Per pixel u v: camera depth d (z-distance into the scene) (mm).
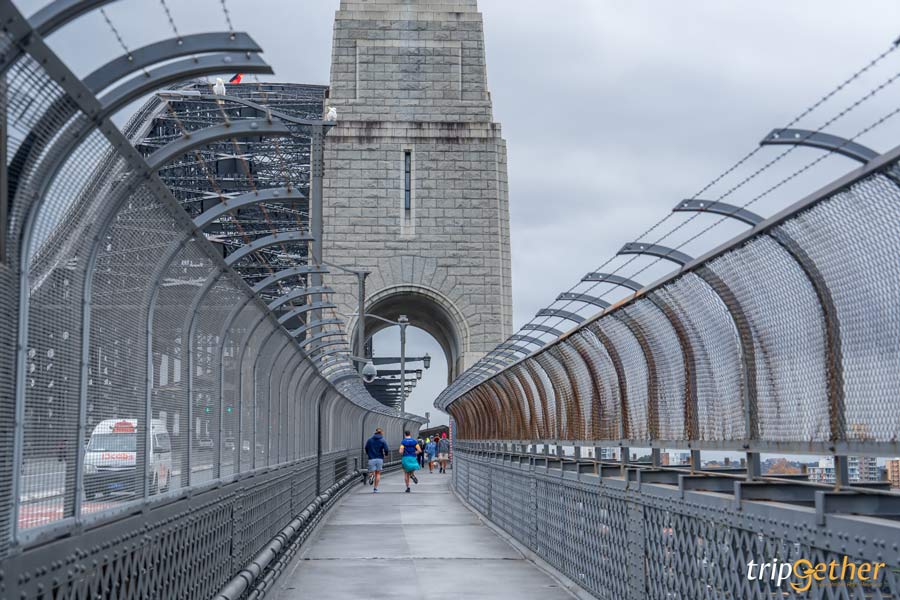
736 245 6371
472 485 25312
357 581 12117
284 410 15508
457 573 12836
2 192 3799
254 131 5891
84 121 4309
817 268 5613
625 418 10438
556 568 12812
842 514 5348
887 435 4992
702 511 7199
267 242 9781
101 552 5113
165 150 5715
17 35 3578
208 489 8211
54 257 4473
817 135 5180
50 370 4449
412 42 55188
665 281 8023
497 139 54562
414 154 54000
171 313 6859
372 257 53188
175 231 6344
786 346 6215
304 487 19031
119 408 5535
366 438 45531
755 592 6195
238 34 4863
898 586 4570
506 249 54344
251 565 10453
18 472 4043
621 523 9555
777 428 6395
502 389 21609
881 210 4766
